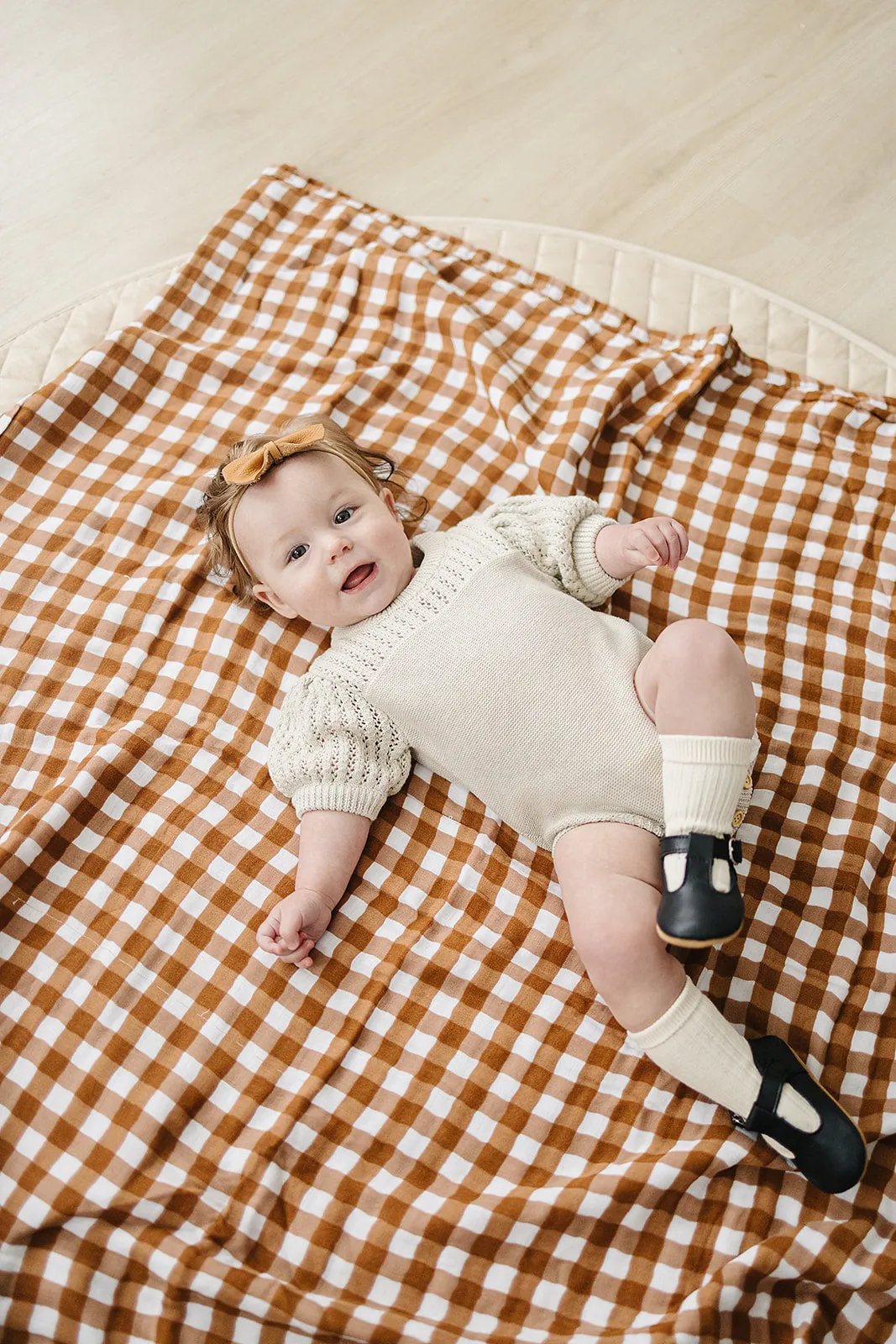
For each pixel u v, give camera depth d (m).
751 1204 1.08
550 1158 1.13
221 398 1.67
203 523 1.48
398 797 1.34
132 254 2.02
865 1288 1.02
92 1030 1.17
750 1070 1.05
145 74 2.24
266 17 2.29
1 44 2.29
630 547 1.30
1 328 1.96
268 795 1.34
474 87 2.17
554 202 2.02
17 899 1.24
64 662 1.43
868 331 1.82
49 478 1.58
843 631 1.43
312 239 1.85
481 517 1.38
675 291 1.82
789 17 2.18
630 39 2.20
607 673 1.19
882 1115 1.11
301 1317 1.02
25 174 2.13
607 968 1.07
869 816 1.30
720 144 2.05
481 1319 1.05
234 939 1.25
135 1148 1.11
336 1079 1.17
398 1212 1.09
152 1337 1.03
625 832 1.14
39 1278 1.05
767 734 1.35
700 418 1.62
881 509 1.52
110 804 1.31
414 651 1.24
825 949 1.22
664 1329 1.00
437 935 1.25
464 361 1.68
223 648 1.43
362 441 1.60
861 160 2.00
